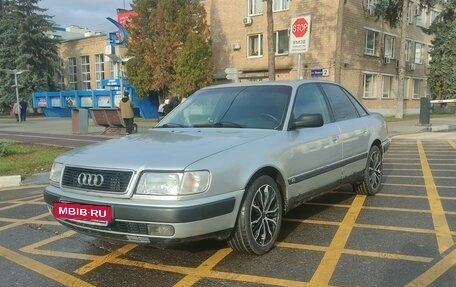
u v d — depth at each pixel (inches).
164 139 179.9
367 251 178.9
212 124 203.9
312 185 204.1
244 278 155.6
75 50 1898.4
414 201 259.4
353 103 264.2
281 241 192.5
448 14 1401.3
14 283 156.8
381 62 1293.1
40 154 469.1
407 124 908.6
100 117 749.3
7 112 1750.7
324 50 1140.5
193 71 1184.2
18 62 1696.6
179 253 180.2
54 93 1583.4
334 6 1115.3
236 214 160.2
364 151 255.1
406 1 1112.8
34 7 1732.3
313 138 203.8
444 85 1460.4
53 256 182.7
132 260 175.5
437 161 418.6
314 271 160.2
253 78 1293.1
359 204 253.9
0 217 246.1
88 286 153.0
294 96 207.5
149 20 1253.1
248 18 1273.4
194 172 148.3
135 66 1272.1
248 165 164.7
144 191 147.7
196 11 1242.0
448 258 169.8
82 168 159.5
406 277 153.3
